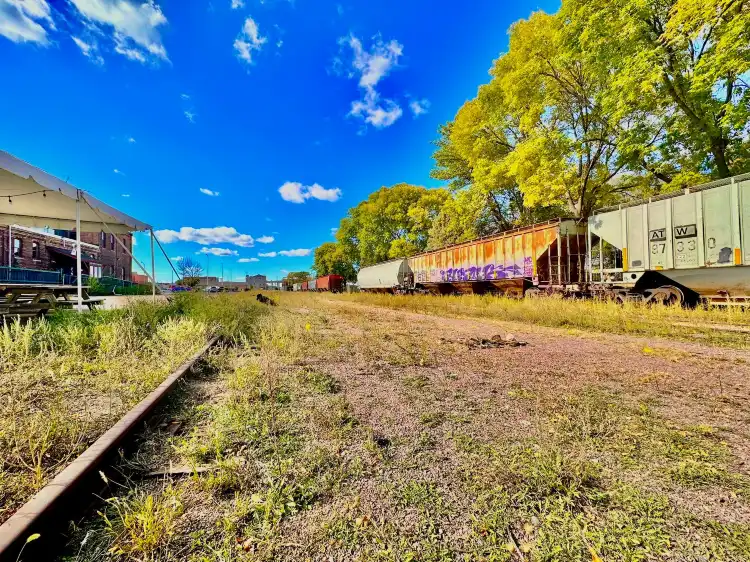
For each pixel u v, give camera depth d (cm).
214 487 184
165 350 489
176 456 217
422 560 138
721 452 221
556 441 238
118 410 276
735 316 796
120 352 478
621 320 809
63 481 166
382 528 155
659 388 358
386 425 268
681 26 897
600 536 149
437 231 2906
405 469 204
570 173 1445
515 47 1586
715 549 141
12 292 793
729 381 382
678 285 993
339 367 452
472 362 480
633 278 1073
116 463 205
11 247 2406
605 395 336
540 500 175
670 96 1133
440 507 170
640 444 233
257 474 197
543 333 755
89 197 835
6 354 422
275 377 377
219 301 1154
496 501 173
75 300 976
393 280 2850
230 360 472
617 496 176
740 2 793
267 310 1321
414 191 4050
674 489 183
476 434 250
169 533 148
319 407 302
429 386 368
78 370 396
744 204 818
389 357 509
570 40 1256
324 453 221
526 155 1534
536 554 140
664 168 1378
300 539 149
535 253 1467
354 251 5491
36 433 219
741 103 968
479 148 2036
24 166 625
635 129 1241
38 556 137
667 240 975
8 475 185
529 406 305
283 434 249
